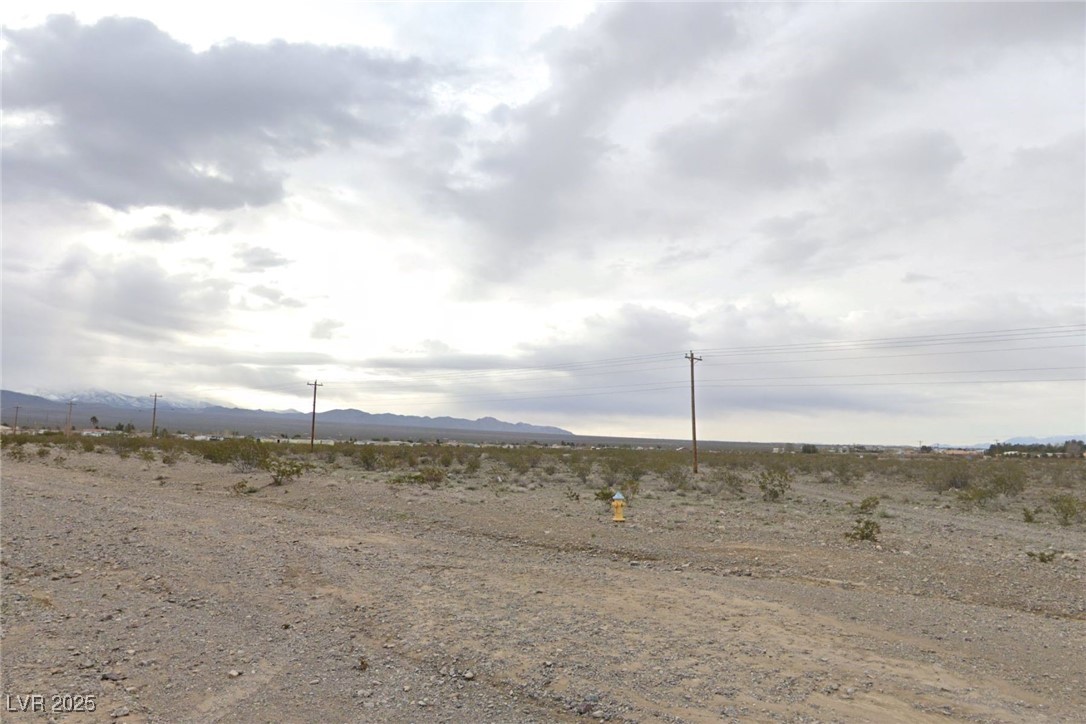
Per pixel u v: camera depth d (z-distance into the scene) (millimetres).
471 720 6266
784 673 7359
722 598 10648
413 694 6832
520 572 12398
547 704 6609
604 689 6848
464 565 12969
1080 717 6508
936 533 18312
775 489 29984
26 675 6961
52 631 8414
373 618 9219
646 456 60406
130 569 11805
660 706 6500
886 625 9445
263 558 12953
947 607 10648
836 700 6699
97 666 7332
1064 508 23609
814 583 12297
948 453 116188
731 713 6367
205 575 11523
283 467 29922
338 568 12258
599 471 42156
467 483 31094
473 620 9031
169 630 8680
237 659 7750
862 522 19219
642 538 16266
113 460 40438
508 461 47719
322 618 9305
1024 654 8383
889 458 77000
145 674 7203
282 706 6523
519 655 7742
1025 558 14562
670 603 10242
